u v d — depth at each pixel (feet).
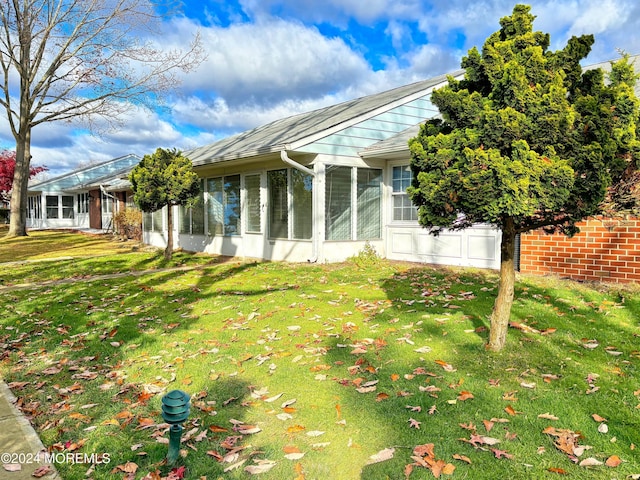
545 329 14.79
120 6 51.55
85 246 52.44
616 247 21.08
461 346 13.46
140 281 27.66
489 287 21.09
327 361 12.85
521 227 12.19
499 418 9.24
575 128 9.74
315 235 31.40
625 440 8.34
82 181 99.09
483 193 9.96
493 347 12.98
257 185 37.29
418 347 13.53
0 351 14.89
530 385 10.69
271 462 8.05
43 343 15.64
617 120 10.20
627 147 10.23
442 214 11.43
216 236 42.45
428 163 11.31
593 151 9.48
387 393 10.61
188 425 9.53
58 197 100.63
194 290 24.09
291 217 33.86
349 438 8.77
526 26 11.03
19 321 18.52
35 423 9.90
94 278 29.53
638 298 17.90
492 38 11.40
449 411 9.64
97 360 13.83
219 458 8.26
